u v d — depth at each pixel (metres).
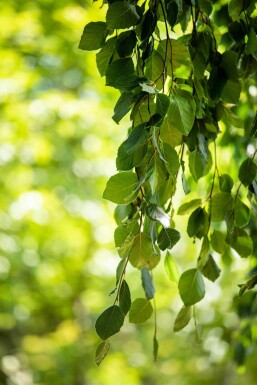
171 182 1.35
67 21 4.20
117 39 1.34
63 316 6.36
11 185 5.08
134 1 1.32
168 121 1.28
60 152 5.22
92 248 5.84
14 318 6.06
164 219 1.20
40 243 5.61
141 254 1.31
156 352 1.47
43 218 5.11
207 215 1.54
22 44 4.52
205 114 1.48
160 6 1.40
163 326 6.52
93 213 5.41
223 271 4.13
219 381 5.13
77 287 6.19
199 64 1.37
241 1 1.42
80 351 5.78
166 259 1.45
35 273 5.96
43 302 6.21
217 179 1.73
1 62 4.39
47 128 4.95
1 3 4.29
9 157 4.80
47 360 5.76
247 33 1.42
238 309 2.53
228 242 1.54
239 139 2.19
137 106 1.27
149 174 1.23
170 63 1.35
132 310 1.47
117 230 1.32
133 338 6.55
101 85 4.62
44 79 5.13
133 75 1.25
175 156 1.26
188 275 1.44
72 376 5.81
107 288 6.34
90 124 4.96
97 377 5.82
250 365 4.31
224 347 4.11
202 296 1.44
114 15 1.29
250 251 1.54
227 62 1.41
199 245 4.81
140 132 1.21
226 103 1.54
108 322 1.26
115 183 1.25
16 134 4.68
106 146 5.21
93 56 4.49
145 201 1.28
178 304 6.10
